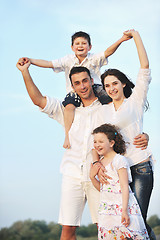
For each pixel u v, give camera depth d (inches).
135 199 116.5
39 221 486.0
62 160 135.0
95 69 165.6
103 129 121.3
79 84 132.0
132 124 124.6
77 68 132.3
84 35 165.6
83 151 130.6
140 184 120.9
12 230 477.7
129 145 123.5
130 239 114.7
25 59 138.1
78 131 133.0
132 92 128.6
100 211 118.5
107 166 119.6
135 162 122.0
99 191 124.6
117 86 126.4
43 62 163.5
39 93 138.6
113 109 128.6
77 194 130.4
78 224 130.6
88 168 129.6
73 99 137.1
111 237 115.2
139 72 124.9
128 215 112.7
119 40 157.3
